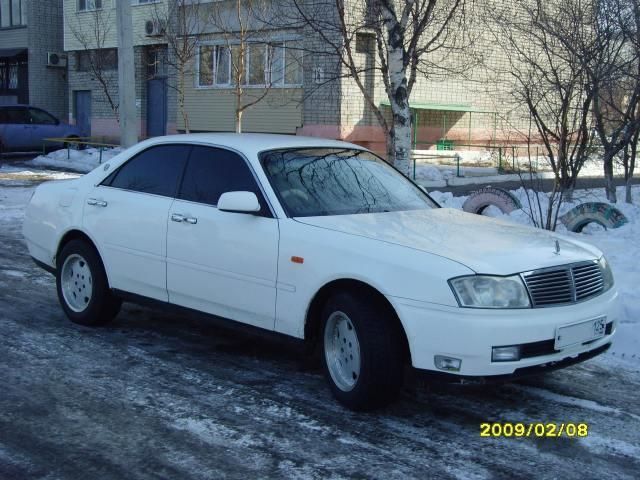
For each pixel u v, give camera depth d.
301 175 5.54
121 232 6.11
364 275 4.54
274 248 5.05
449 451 4.25
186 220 5.62
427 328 4.30
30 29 31.44
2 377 5.27
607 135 13.87
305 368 5.64
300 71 20.50
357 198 5.58
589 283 4.81
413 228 5.00
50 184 7.11
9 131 24.48
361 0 14.73
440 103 22.20
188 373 5.45
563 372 5.69
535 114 11.09
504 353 4.27
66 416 4.61
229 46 19.58
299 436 4.39
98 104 28.83
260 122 22.03
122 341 6.20
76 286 6.63
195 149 5.91
